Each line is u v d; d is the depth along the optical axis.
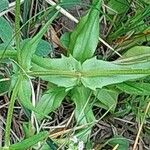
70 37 0.19
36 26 0.20
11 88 0.17
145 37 0.21
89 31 0.19
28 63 0.17
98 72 0.17
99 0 0.18
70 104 0.20
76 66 0.18
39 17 0.20
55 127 0.20
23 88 0.17
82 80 0.18
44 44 0.19
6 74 0.19
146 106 0.20
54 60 0.18
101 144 0.21
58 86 0.19
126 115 0.21
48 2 0.20
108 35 0.21
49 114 0.20
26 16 0.20
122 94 0.21
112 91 0.20
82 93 0.19
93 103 0.20
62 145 0.18
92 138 0.21
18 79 0.17
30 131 0.18
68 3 0.19
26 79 0.17
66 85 0.18
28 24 0.20
